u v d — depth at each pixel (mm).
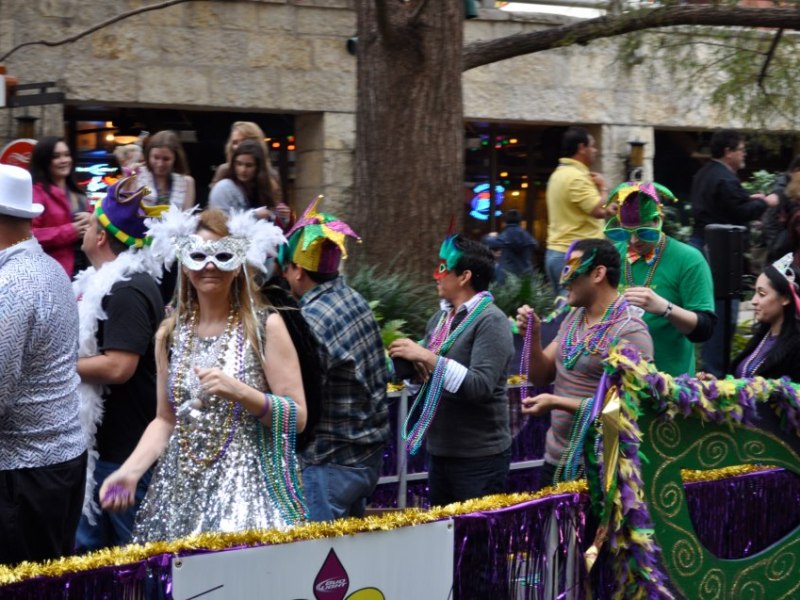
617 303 5254
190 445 4074
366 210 9031
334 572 3807
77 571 3348
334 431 4914
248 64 12336
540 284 8719
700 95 14773
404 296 7801
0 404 4043
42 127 11273
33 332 4133
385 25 8742
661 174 15625
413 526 3982
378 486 6559
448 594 4098
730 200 9094
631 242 6039
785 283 5223
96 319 4949
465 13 10430
